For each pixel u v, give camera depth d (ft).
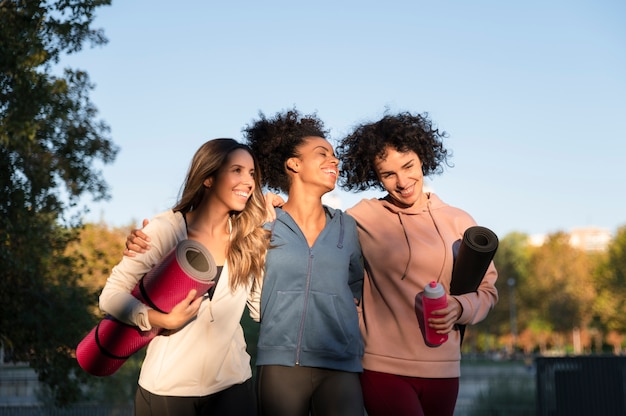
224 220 11.39
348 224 11.96
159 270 10.27
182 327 10.80
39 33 39.27
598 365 56.95
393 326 11.81
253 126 12.82
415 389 11.73
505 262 240.94
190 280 10.11
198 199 11.49
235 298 11.12
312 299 11.18
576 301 236.22
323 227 11.84
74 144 43.73
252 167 11.35
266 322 11.27
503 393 76.74
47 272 45.14
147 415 10.78
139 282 10.52
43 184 42.91
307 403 11.15
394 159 12.00
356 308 11.57
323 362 11.03
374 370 11.76
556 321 237.25
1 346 46.19
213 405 10.98
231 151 11.25
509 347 280.72
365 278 12.25
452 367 11.85
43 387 62.69
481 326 242.78
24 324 44.27
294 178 12.00
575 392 57.11
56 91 39.88
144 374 10.85
